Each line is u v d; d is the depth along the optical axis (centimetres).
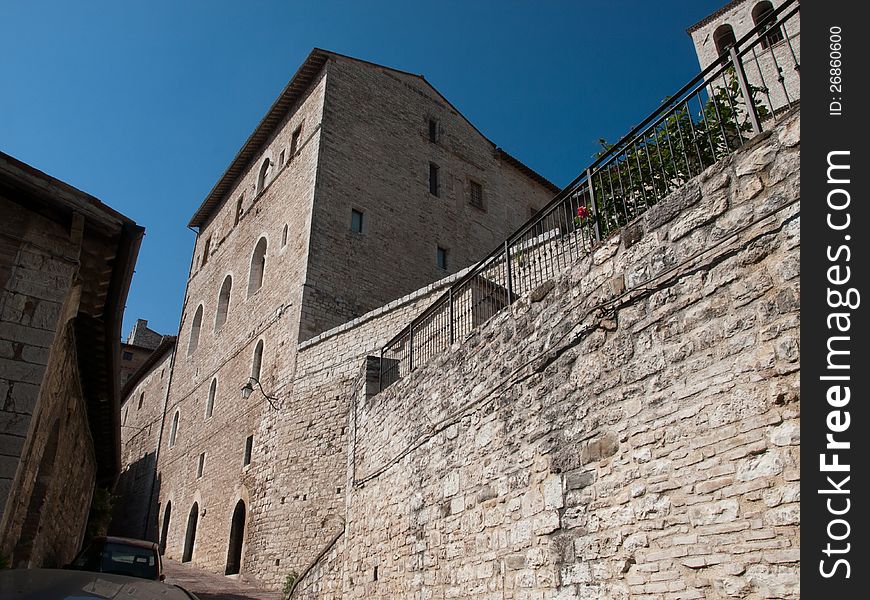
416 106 3003
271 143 3045
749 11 1419
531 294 759
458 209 2922
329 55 2725
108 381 1121
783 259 479
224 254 3178
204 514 2402
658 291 576
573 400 645
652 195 712
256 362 2414
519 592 662
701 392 511
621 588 536
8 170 719
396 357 1272
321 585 1250
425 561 867
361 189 2545
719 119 615
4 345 690
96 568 969
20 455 654
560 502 629
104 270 833
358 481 1191
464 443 832
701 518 483
